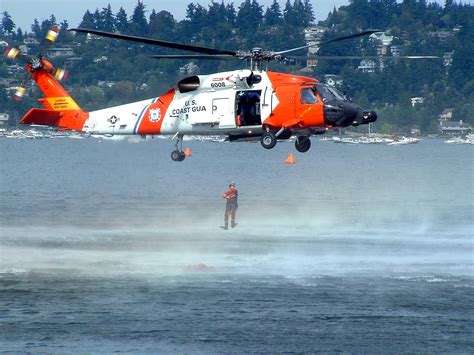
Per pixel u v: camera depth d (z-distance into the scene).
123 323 92.38
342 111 112.44
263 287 105.62
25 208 191.88
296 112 113.31
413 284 107.88
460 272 114.50
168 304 98.31
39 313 95.12
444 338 88.94
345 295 102.56
